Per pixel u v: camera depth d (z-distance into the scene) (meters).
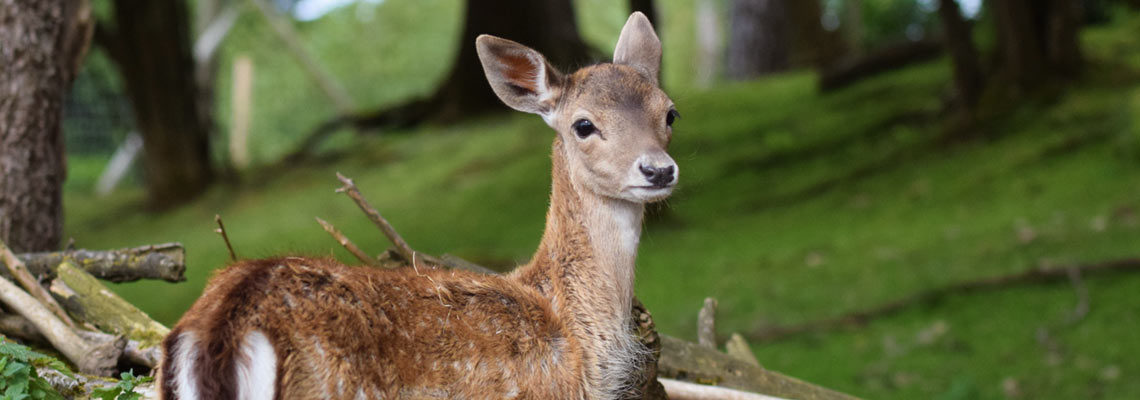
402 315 3.93
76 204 25.52
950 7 18.19
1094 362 10.13
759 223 16.38
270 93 37.91
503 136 23.14
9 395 3.96
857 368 10.77
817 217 16.16
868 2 29.86
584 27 47.66
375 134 26.42
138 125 23.41
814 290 12.99
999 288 12.24
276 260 3.85
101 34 22.50
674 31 49.75
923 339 11.28
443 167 21.77
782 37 30.19
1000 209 14.70
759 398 5.45
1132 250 12.23
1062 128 16.84
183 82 23.34
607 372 4.57
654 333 4.96
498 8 24.09
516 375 4.16
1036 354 10.51
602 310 4.64
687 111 23.27
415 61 42.22
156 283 15.57
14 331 5.30
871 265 13.60
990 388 9.90
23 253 6.39
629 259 4.76
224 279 3.79
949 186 16.08
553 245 4.74
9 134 6.38
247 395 3.47
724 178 18.55
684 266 14.59
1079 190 14.56
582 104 4.78
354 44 42.25
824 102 22.02
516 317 4.26
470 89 25.70
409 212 18.88
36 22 6.46
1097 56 19.08
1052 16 18.34
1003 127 17.59
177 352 3.52
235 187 23.73
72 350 4.98
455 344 4.02
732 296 13.12
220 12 28.97
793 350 11.55
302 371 3.57
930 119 19.03
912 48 23.25
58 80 6.66
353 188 5.63
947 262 13.10
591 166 4.69
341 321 3.69
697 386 5.56
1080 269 12.07
